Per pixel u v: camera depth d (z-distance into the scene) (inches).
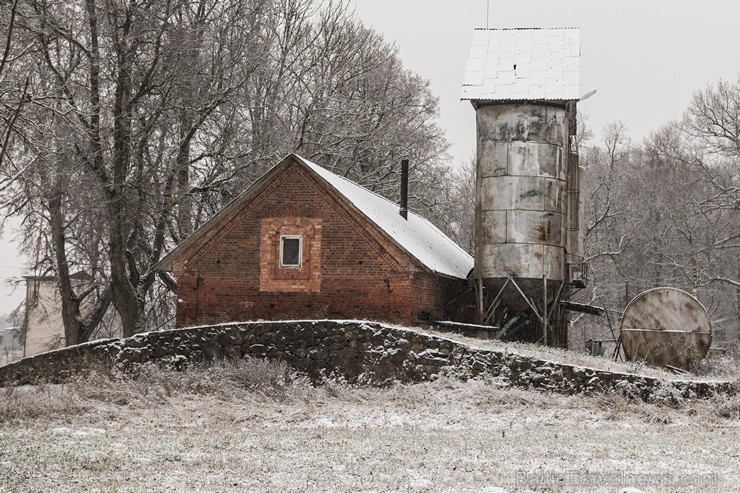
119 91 1651.1
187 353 1278.3
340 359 1226.6
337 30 2352.4
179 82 1710.1
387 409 1082.7
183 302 1502.2
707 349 1423.5
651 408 1074.7
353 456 715.4
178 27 1697.8
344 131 2268.7
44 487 576.7
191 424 954.1
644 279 2970.0
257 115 2097.7
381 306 1423.5
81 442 779.4
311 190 1470.2
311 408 1088.8
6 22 1093.8
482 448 775.7
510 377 1163.9
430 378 1188.5
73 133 1481.3
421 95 2728.8
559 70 1593.3
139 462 671.8
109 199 1683.1
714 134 2591.0
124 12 1636.3
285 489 575.2
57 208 1840.6
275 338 1256.2
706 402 1095.6
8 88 980.6
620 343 1524.4
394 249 1423.5
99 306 1950.1
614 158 3272.6
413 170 2576.3
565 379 1141.7
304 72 2261.3
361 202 1523.1
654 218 2977.4
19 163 1149.7
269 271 1472.7
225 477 614.9
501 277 1520.7
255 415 1018.1
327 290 1449.3
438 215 2687.0
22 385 1321.4
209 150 1884.8
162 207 1750.7
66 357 1315.2
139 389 1136.8
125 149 1684.3
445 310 1612.9
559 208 1540.4
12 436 823.1
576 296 2824.8
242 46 1926.7
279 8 2225.6
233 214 1496.1
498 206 1529.3
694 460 723.4
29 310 2134.6
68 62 1630.2
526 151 1526.8
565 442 829.8
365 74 2449.6
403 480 609.0
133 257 1850.4
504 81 1578.5
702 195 2955.2
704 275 2751.0
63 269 1914.4
